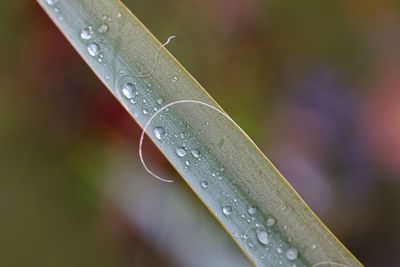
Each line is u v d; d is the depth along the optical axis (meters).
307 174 0.58
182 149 0.37
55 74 0.58
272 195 0.37
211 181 0.37
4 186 0.56
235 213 0.37
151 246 0.54
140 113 0.37
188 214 0.53
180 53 0.61
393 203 0.59
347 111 0.62
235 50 0.62
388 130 0.61
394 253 0.58
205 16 0.62
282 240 0.37
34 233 0.55
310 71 0.63
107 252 0.55
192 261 0.52
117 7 0.37
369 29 0.66
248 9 0.63
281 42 0.64
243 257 0.52
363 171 0.60
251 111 0.61
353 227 0.58
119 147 0.56
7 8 0.58
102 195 0.55
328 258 0.36
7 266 0.54
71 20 0.37
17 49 0.58
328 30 0.65
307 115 0.61
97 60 0.37
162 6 0.61
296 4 0.64
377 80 0.63
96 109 0.57
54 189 0.56
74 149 0.57
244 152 0.37
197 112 0.37
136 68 0.37
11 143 0.57
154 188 0.54
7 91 0.58
